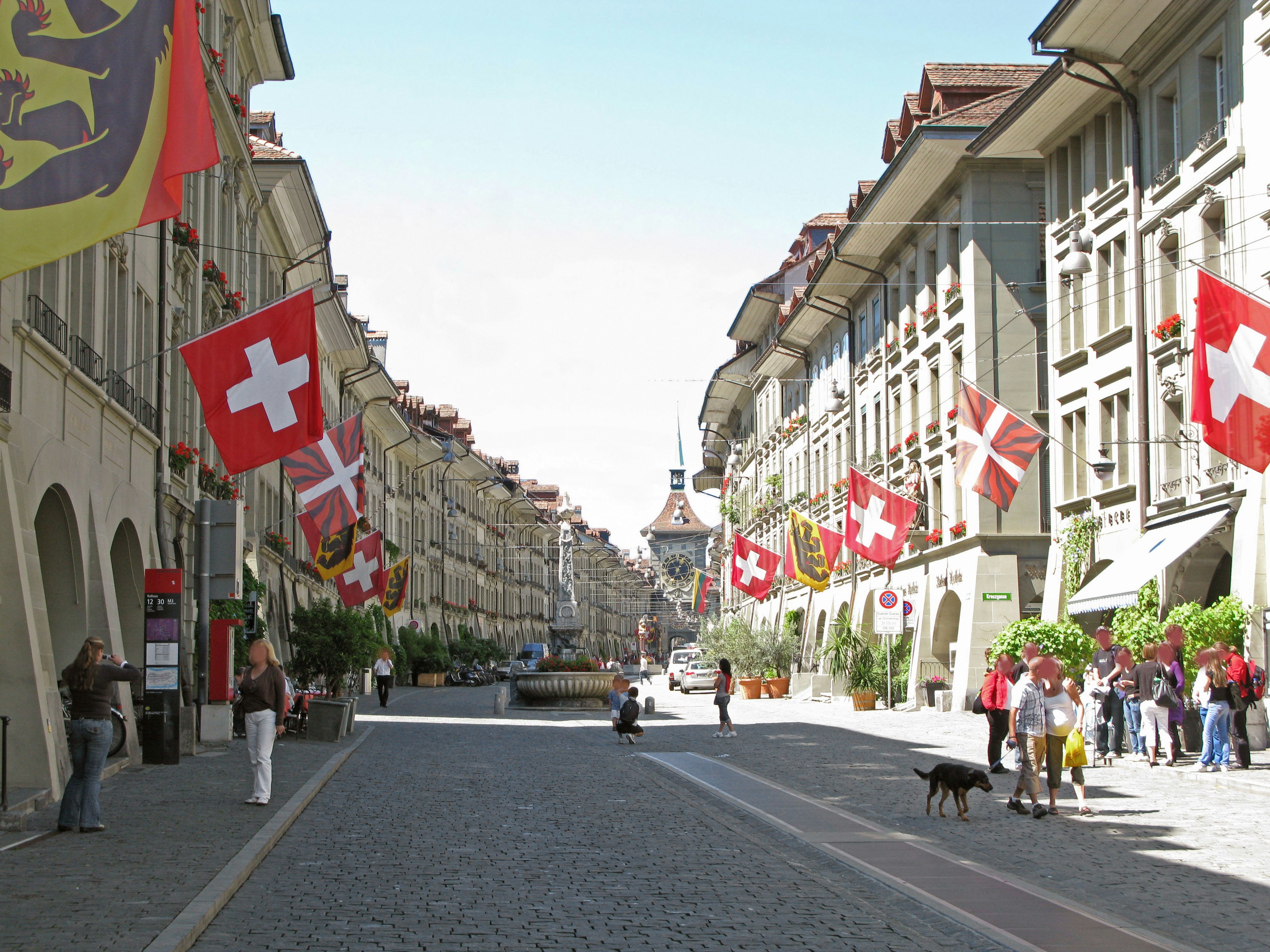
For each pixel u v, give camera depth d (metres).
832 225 65.00
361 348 52.91
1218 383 18.00
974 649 35.31
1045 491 35.81
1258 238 23.31
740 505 74.44
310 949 8.24
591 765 22.19
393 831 13.71
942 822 14.66
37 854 11.29
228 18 33.12
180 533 27.00
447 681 76.19
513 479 111.44
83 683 12.76
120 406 20.58
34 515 16.28
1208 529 24.05
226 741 24.34
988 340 36.00
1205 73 25.53
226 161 32.75
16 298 15.93
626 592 166.75
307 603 47.00
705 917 9.38
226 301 31.19
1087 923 9.10
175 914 8.75
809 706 44.16
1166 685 20.30
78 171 10.07
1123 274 29.20
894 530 34.56
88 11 10.31
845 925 9.15
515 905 9.73
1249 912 9.62
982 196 36.31
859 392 49.25
